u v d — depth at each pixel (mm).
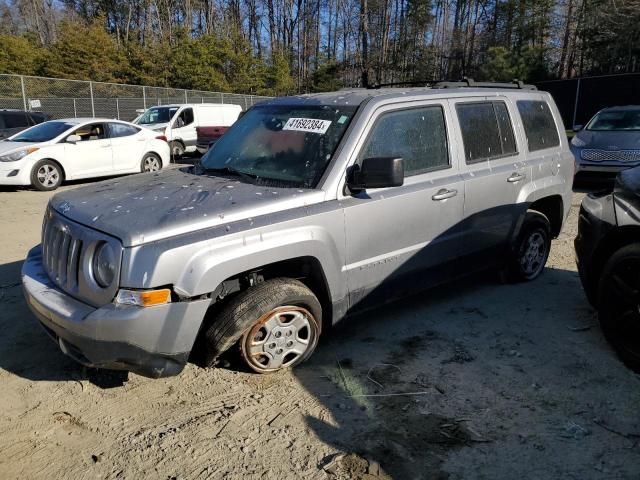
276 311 3529
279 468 2812
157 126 17141
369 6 56969
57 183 11742
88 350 3043
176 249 3027
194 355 3775
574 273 5867
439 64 54031
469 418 3244
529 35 47438
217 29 53219
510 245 5148
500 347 4148
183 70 39906
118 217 3230
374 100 4059
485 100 4875
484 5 56844
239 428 3141
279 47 60656
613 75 26297
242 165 4145
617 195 4105
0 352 4031
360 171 3682
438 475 2764
